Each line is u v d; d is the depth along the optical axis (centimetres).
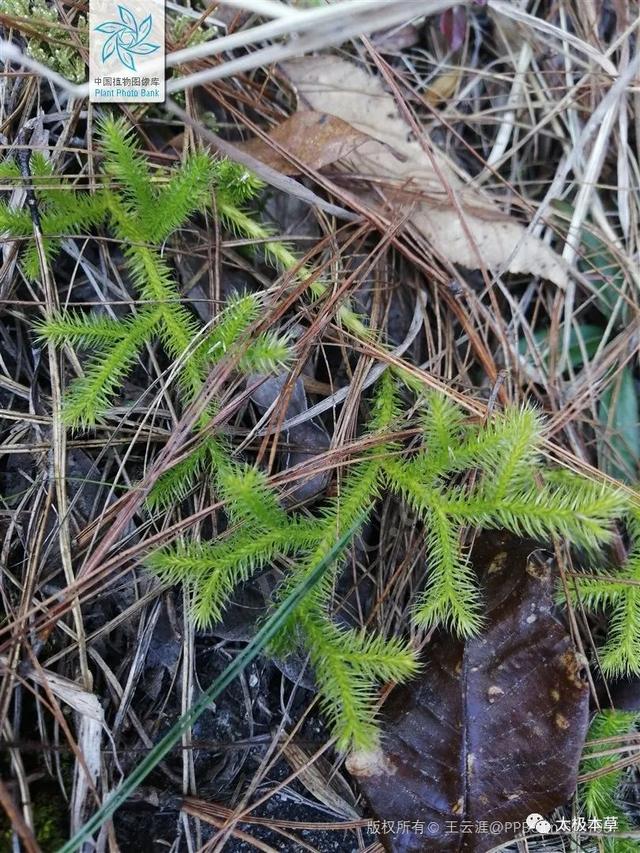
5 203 23
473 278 26
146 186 22
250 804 21
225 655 22
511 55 27
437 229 25
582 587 22
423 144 24
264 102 25
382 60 25
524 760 20
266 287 24
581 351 26
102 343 22
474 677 21
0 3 23
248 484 20
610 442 25
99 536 21
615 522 24
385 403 23
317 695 21
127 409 22
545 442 23
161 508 22
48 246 22
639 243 26
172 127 25
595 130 26
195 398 21
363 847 21
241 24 25
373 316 24
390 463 22
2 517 21
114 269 23
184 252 24
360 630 22
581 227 26
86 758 20
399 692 21
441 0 21
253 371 22
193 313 24
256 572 22
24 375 22
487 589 22
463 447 22
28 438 22
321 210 24
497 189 26
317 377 24
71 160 24
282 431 23
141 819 20
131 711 21
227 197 24
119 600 21
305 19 20
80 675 20
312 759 21
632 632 21
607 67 25
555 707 20
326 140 24
